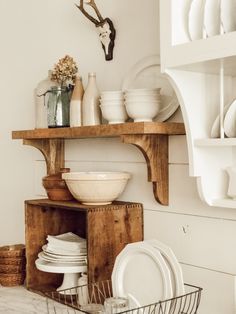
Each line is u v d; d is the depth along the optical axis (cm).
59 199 211
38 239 221
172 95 183
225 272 166
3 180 278
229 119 147
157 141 181
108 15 211
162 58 151
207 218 172
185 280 179
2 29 276
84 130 191
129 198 203
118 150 208
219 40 134
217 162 159
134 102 176
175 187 183
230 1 142
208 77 159
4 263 230
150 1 192
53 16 240
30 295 214
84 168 226
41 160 252
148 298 161
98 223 185
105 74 214
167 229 187
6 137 275
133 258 166
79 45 227
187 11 151
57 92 212
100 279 185
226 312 164
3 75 276
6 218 277
